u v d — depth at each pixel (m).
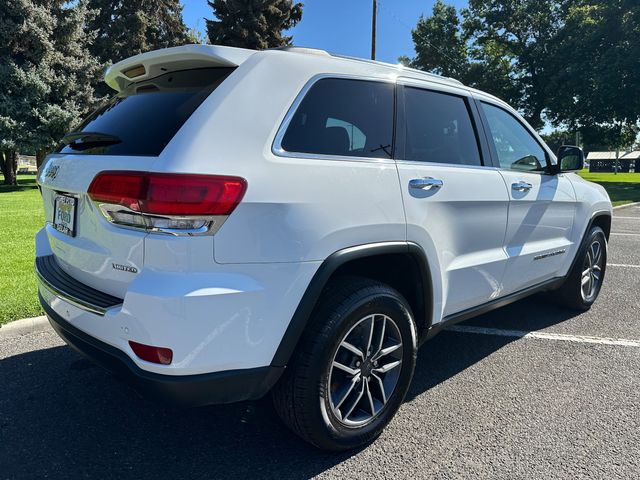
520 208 3.43
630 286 5.66
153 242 1.88
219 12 31.86
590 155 93.94
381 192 2.40
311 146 2.24
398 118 2.70
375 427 2.51
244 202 1.94
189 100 2.15
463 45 38.03
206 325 1.89
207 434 2.60
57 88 23.31
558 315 4.60
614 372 3.37
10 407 2.84
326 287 2.34
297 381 2.19
